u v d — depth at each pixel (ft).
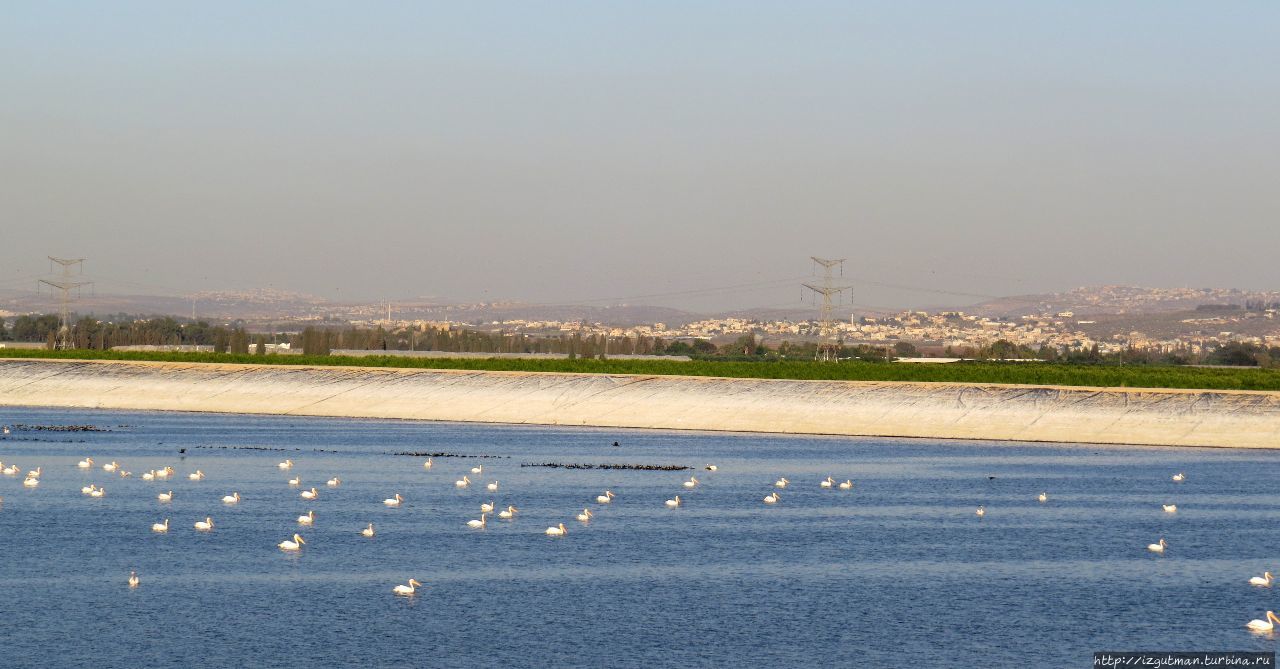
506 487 415.03
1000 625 244.63
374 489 406.21
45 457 475.72
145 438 552.82
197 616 238.48
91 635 225.56
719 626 239.09
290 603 248.93
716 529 340.80
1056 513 379.76
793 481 443.73
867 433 626.23
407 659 214.69
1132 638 237.25
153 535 317.01
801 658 220.23
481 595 258.57
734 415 648.38
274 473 442.91
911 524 355.97
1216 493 428.15
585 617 243.19
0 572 272.31
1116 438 600.39
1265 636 239.50
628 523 347.56
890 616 249.34
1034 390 627.87
